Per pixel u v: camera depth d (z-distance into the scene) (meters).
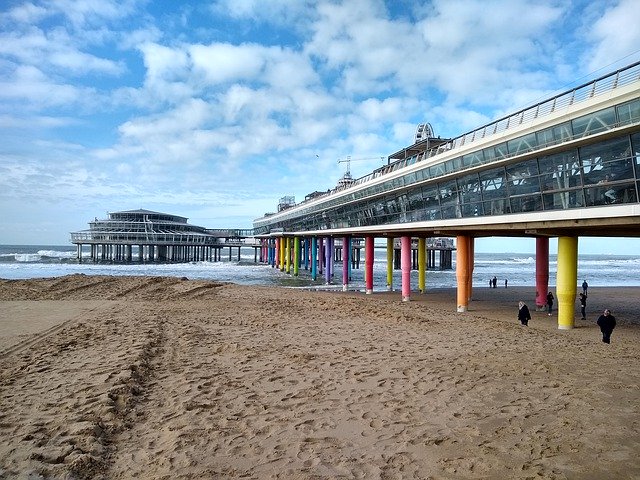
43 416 7.10
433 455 5.82
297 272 63.59
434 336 14.59
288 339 13.72
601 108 14.57
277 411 7.48
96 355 11.11
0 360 10.78
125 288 31.55
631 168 14.21
